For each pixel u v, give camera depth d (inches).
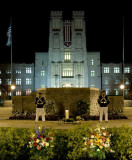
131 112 1117.7
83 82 2746.1
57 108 885.2
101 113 718.5
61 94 888.9
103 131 374.9
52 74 2738.7
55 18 2819.9
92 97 904.3
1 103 1795.0
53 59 2775.6
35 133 392.5
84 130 410.3
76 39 2819.9
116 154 380.2
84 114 841.5
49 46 2785.4
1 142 389.1
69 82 2736.2
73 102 883.4
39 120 786.2
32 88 2962.6
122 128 427.8
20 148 387.2
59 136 423.8
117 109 960.3
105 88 2962.6
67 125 643.5
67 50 2795.3
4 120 798.5
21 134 420.8
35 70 2901.1
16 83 2952.8
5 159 382.6
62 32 2815.0
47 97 895.7
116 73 2979.8
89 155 364.2
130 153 378.9
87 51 2942.9
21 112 949.2
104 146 361.1
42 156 369.4
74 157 379.6
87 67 2792.8
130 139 385.7
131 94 2891.2
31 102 941.8
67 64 2773.1
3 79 2960.1
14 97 976.3
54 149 397.4
